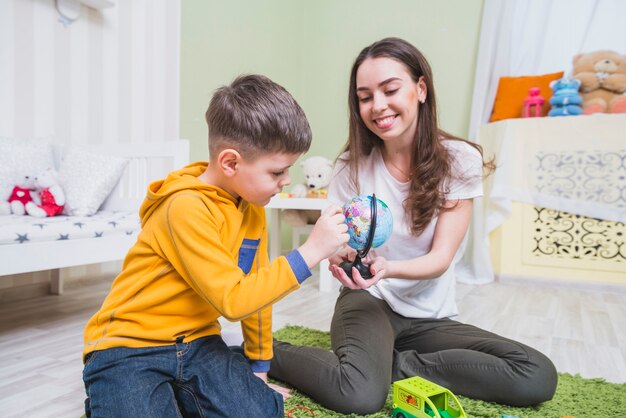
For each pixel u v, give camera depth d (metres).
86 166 1.77
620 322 1.63
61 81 1.99
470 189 1.04
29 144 1.75
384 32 3.15
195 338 0.74
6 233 1.25
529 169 2.37
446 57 2.94
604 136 2.21
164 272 0.71
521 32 2.65
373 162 1.16
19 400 0.94
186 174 0.78
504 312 1.76
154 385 0.66
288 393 0.93
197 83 2.54
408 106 0.98
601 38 2.49
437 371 0.95
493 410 0.87
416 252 1.10
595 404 0.91
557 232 2.33
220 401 0.69
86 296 1.88
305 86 3.47
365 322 0.97
